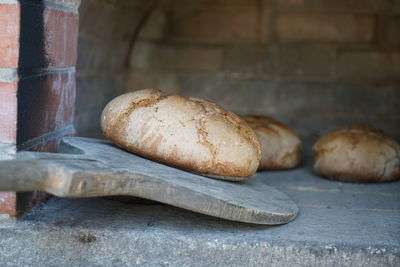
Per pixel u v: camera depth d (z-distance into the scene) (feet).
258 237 3.94
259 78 7.91
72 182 3.34
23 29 3.84
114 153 4.07
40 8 4.04
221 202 3.82
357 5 7.77
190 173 4.12
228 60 7.91
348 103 7.89
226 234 3.97
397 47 7.77
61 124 4.50
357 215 4.51
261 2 7.81
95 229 3.91
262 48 7.88
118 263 3.91
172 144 4.09
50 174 3.36
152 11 7.76
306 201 4.88
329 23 7.82
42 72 4.14
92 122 6.91
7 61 3.81
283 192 5.16
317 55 7.85
